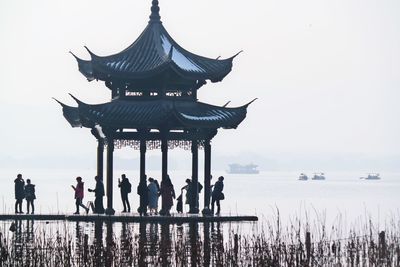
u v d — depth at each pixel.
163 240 104.62
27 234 124.31
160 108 151.50
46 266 94.06
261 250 96.31
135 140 153.12
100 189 153.75
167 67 149.62
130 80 152.38
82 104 150.12
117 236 121.19
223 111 154.88
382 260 99.06
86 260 94.00
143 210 151.25
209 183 154.50
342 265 99.31
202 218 146.88
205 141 155.00
